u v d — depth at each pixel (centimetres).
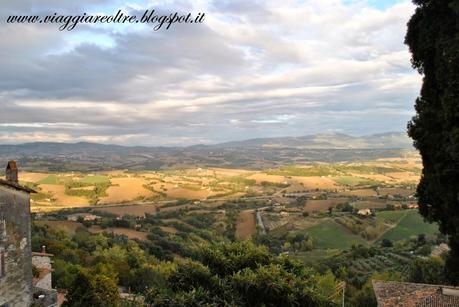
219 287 1677
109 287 3578
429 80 1847
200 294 1600
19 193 1714
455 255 1934
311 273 1948
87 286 3531
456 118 1631
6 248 1645
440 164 1777
